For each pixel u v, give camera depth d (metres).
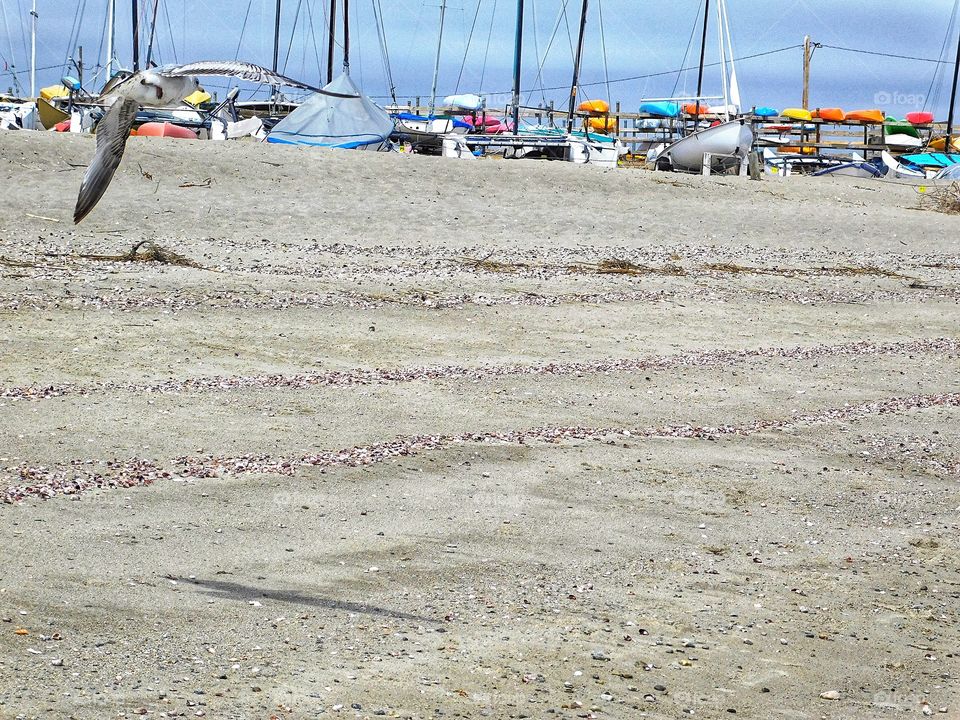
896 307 27.20
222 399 16.58
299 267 26.20
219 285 23.67
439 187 35.69
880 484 14.67
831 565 11.81
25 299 21.22
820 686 9.17
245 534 11.52
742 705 8.73
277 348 19.88
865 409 18.47
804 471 15.00
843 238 35.34
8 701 7.80
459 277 26.34
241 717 7.87
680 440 16.12
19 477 12.65
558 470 14.33
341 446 14.75
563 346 21.55
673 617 10.26
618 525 12.59
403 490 13.22
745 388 19.38
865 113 68.12
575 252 30.69
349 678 8.59
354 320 22.09
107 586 9.93
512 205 34.78
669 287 27.11
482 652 9.22
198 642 8.98
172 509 12.09
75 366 17.84
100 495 12.30
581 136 61.72
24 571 10.08
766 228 35.53
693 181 40.59
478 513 12.62
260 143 38.47
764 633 10.07
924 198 43.03
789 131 68.75
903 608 10.86
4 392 16.11
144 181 32.56
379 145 46.66
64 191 30.70
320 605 9.91
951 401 19.28
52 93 61.84
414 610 9.98
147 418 15.42
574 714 8.34
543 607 10.24
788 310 26.05
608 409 17.55
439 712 8.18
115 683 8.20
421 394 17.59
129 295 22.25
